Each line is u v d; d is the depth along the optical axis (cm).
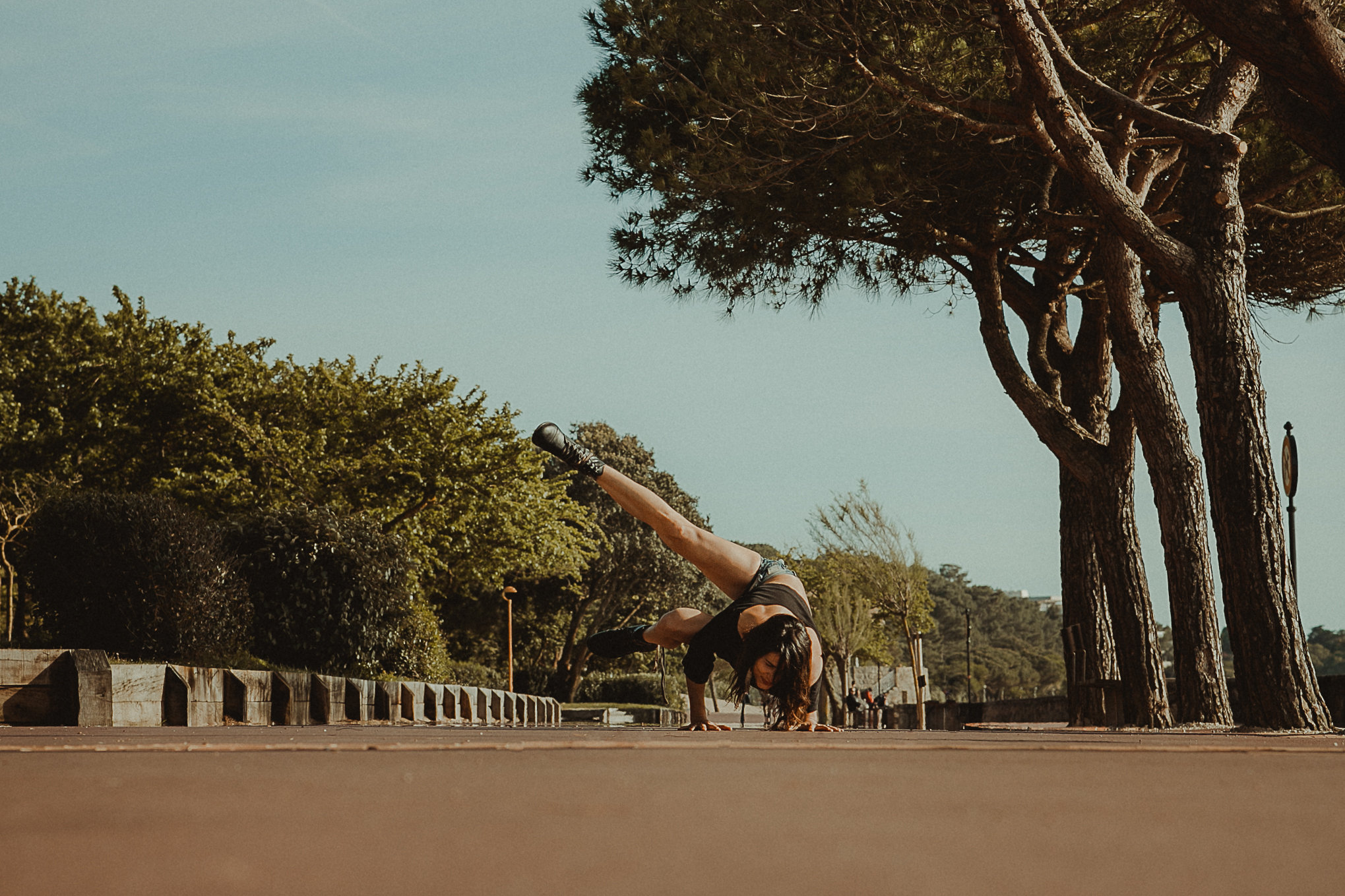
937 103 1213
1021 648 14288
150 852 125
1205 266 965
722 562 618
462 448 2825
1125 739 580
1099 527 1312
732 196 1352
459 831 144
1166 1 1277
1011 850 131
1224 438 938
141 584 1404
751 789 206
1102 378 1569
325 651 1852
